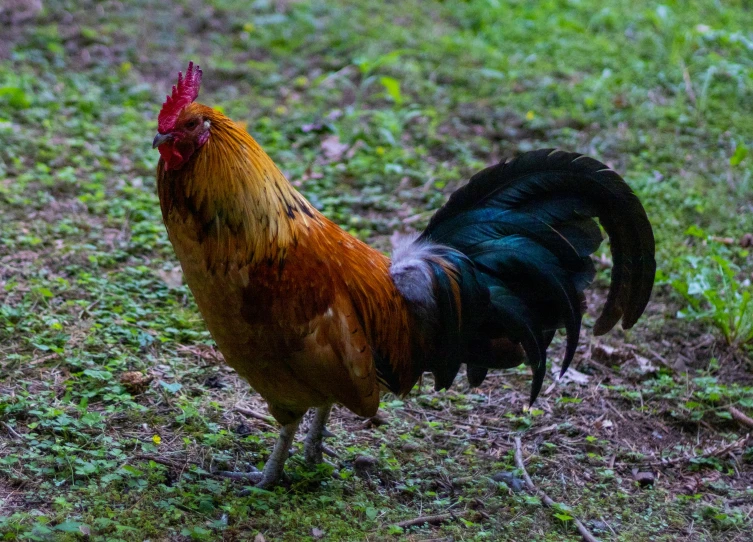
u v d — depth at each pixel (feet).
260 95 15.23
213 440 9.97
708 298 11.17
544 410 10.54
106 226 11.69
